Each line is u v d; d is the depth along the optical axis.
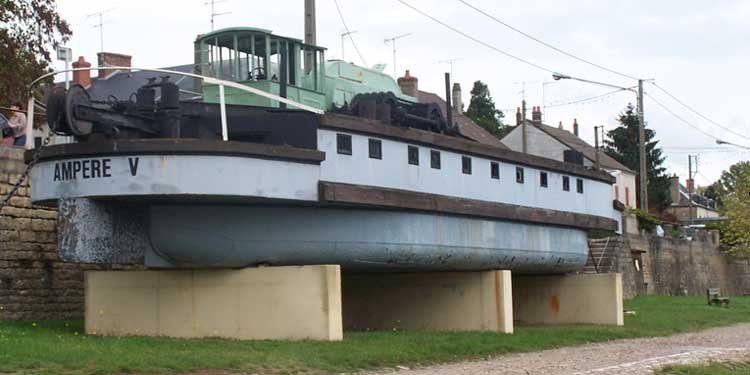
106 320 21.56
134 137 19.52
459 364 19.44
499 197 26.61
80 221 18.77
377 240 22.67
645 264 53.59
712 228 71.94
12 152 23.81
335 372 17.02
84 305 23.61
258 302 20.36
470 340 22.25
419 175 23.45
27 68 27.55
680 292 58.59
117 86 43.16
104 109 18.89
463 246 25.28
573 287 32.03
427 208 23.42
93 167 18.61
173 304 21.06
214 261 20.53
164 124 19.67
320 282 19.86
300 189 19.91
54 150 18.97
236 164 18.78
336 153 21.03
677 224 69.88
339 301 20.02
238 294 20.56
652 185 90.75
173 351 17.31
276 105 22.58
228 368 16.23
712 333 30.44
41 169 19.34
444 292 26.22
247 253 20.66
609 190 32.97
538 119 77.19
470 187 25.41
